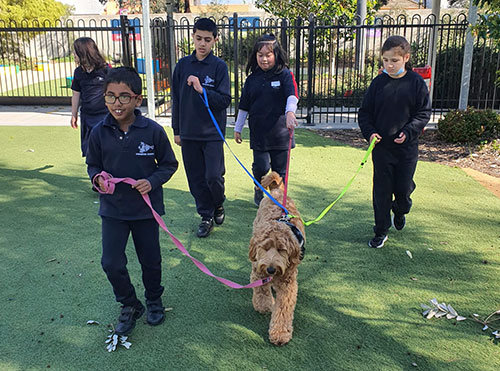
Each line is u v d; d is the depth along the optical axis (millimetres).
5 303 3699
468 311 3631
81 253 4574
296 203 5992
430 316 3535
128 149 3133
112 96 3021
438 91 12383
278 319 3260
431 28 11164
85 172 7262
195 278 4133
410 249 4699
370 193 6387
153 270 3387
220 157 4898
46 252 4582
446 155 8188
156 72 12195
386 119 4320
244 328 3434
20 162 7723
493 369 2986
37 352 3143
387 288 3988
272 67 4996
